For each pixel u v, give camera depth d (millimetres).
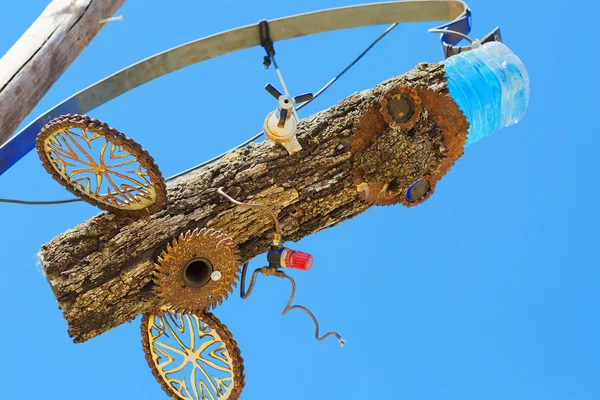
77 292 3590
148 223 3600
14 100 3918
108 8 4164
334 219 3713
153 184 3496
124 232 3596
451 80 3760
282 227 3666
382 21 4008
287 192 3648
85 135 3451
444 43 3951
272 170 3654
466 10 3971
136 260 3592
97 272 3584
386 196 3701
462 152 3709
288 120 3648
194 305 3545
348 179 3660
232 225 3627
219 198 3629
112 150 3461
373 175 3652
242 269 3674
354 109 3699
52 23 4031
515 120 3836
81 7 4074
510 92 3785
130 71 3869
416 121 3621
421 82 3756
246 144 3783
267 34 3969
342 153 3656
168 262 3506
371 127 3629
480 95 3758
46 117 3760
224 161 3674
